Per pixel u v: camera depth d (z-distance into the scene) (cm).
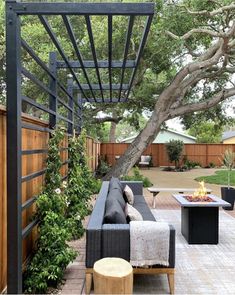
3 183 295
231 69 1087
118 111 1530
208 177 1474
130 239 315
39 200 350
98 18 862
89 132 1284
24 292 319
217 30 928
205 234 489
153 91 1216
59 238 340
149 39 920
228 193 748
